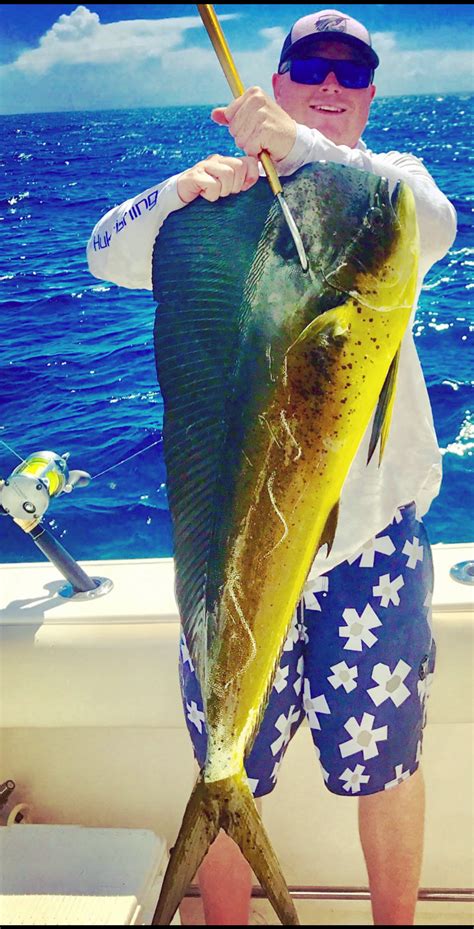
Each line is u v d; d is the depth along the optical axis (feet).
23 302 25.49
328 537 3.99
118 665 6.44
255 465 3.84
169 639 6.46
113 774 7.20
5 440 19.61
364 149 5.66
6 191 33.94
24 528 6.78
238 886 5.84
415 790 5.71
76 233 30.35
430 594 5.69
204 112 41.29
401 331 3.65
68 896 5.53
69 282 26.76
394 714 5.47
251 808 4.32
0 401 20.80
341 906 7.05
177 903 4.31
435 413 19.25
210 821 4.33
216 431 3.87
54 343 23.47
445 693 6.40
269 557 3.96
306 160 4.01
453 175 32.40
